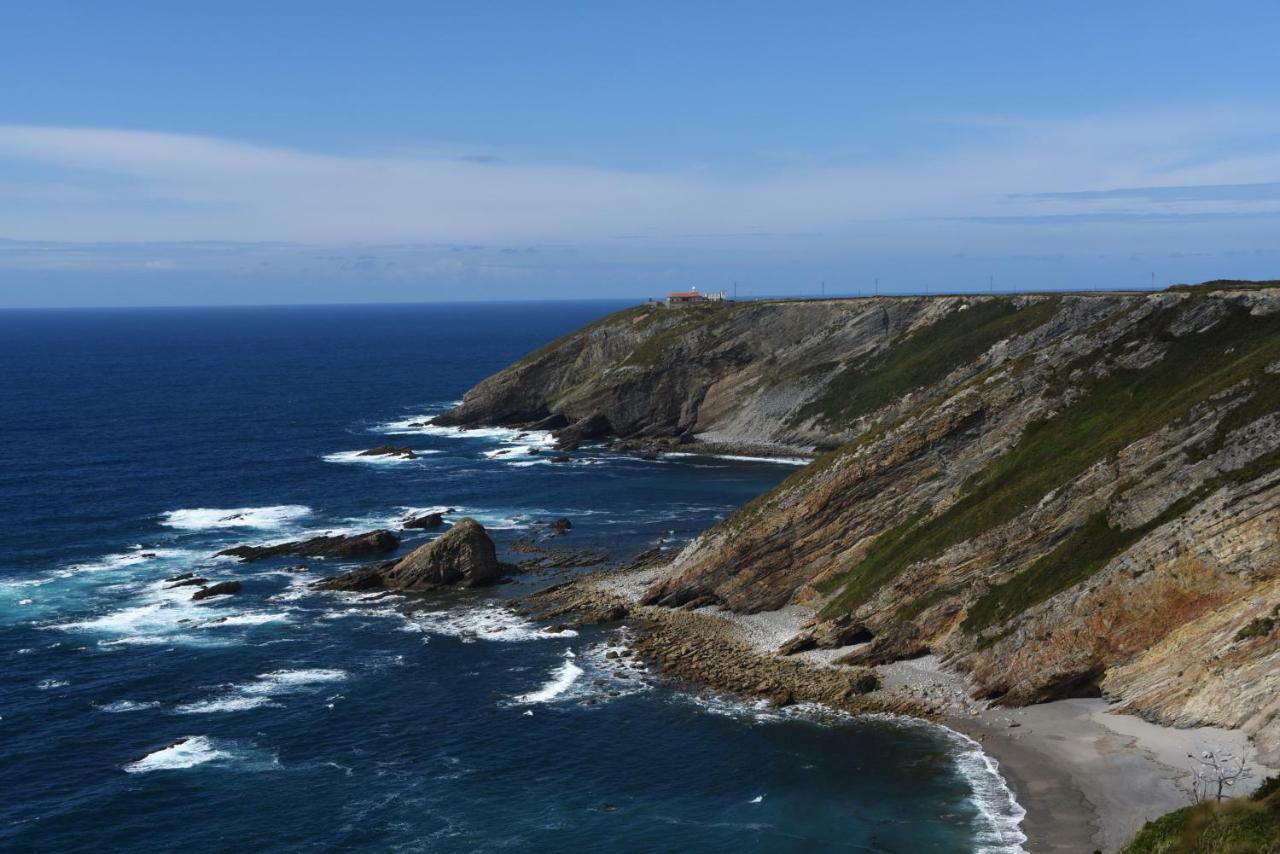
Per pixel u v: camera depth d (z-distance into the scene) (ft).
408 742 174.60
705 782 158.71
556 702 189.88
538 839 143.95
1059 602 179.22
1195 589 167.84
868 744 167.73
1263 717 146.92
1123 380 232.94
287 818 150.20
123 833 146.10
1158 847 120.88
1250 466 173.78
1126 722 162.40
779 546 237.25
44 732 178.09
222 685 199.11
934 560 205.67
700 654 209.77
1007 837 138.10
